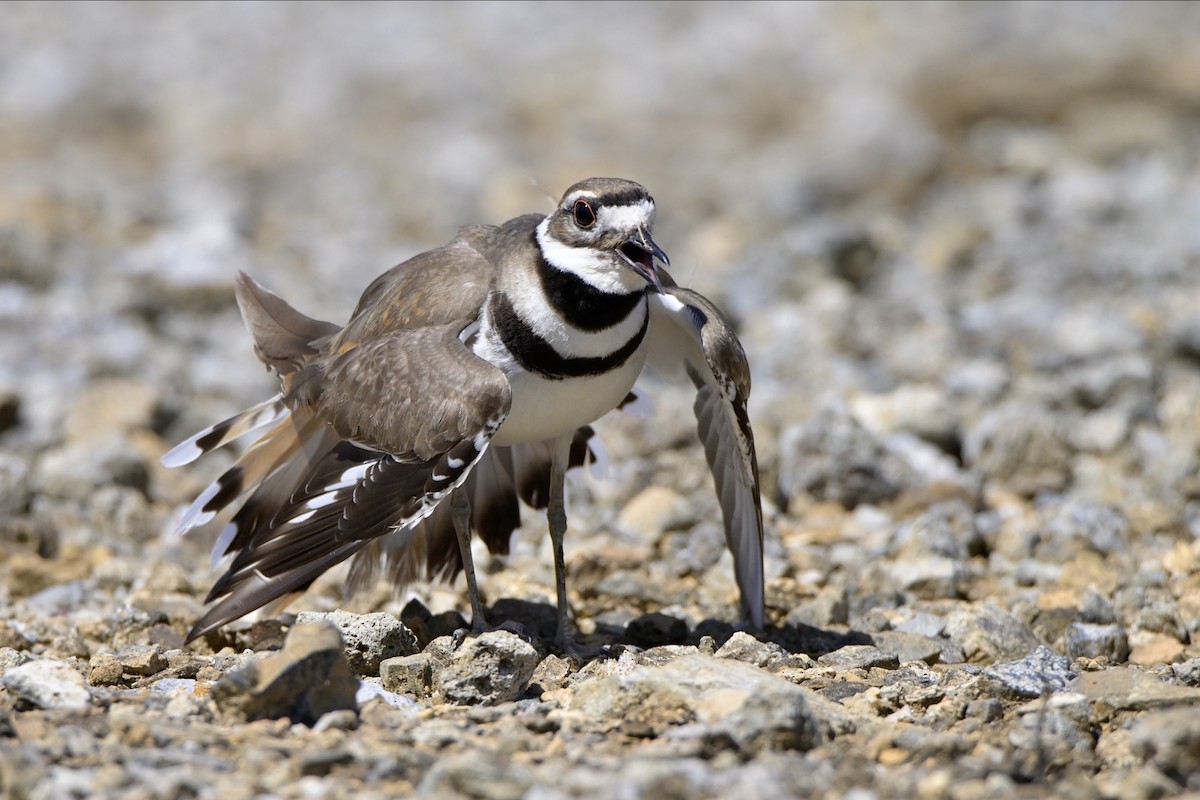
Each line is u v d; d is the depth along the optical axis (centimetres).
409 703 869
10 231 2008
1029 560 1227
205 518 1010
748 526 1052
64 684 832
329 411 967
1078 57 3406
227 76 3828
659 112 3478
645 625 1047
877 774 739
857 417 1515
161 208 2542
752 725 773
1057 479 1397
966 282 2123
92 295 1952
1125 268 2062
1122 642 1019
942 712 844
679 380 1121
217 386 1716
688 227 2581
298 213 2684
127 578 1180
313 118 3472
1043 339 1791
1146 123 2984
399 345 949
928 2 4275
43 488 1376
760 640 1034
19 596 1162
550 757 757
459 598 1147
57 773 721
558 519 1030
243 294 1115
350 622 944
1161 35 3688
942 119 3198
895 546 1242
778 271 2170
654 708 812
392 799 704
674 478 1388
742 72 3756
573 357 962
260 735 782
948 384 1638
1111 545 1227
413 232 2567
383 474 917
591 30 4225
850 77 3578
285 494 1006
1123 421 1475
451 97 3619
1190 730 738
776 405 1586
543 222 980
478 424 909
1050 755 770
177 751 757
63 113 3453
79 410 1559
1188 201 2430
